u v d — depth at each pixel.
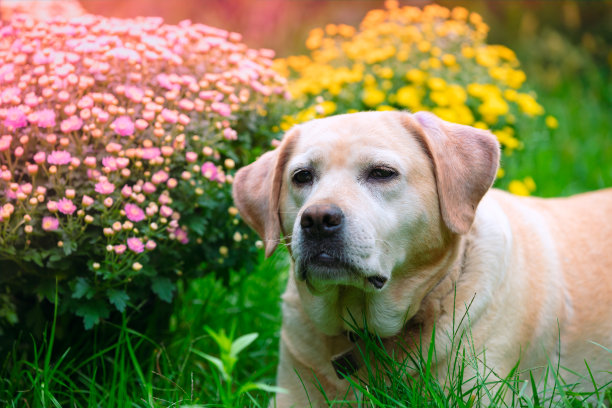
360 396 2.75
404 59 5.25
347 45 5.56
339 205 2.50
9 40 3.32
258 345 3.62
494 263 2.81
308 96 5.04
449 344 2.72
